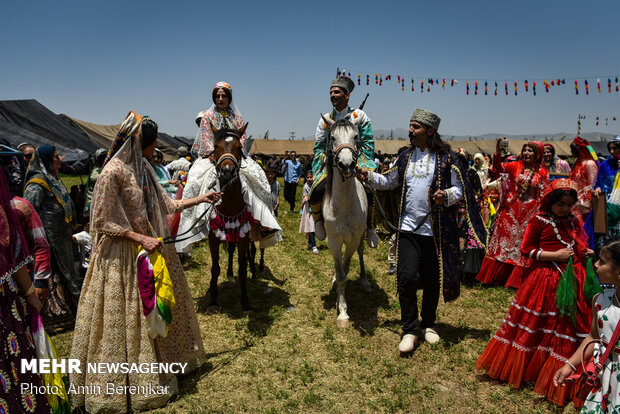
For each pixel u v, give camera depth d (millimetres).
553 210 3312
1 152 5504
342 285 5004
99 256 3176
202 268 7309
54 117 15695
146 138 3363
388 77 13289
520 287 3529
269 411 3268
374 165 5109
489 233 6246
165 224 3611
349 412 3291
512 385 3479
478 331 4645
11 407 2174
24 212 2828
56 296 4727
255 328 4805
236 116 5836
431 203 4156
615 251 2307
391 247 6758
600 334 2426
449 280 4168
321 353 4242
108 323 3102
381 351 4238
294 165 14500
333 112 5410
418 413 3246
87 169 14070
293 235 10172
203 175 5199
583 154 5867
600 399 2400
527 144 5273
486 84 13664
